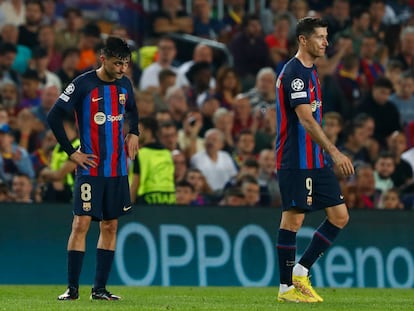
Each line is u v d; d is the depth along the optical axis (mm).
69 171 48094
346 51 68875
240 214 50219
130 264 48125
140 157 49562
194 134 58812
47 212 47625
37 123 57219
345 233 51531
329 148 31797
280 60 70688
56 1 72750
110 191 33281
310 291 33562
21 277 46906
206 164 55781
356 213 51875
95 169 33000
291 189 32750
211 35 73938
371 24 74562
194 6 74188
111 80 33250
